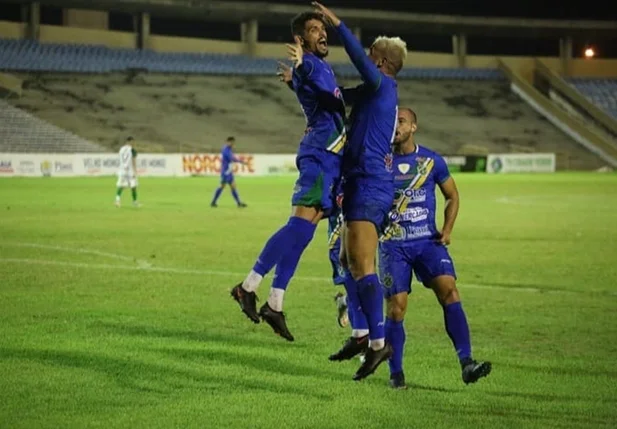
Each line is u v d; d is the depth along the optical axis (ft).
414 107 344.49
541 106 355.15
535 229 112.27
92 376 37.63
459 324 36.40
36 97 287.07
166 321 50.19
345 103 36.29
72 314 51.60
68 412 32.40
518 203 161.27
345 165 35.65
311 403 34.24
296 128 309.22
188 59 335.67
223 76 332.80
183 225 112.16
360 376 34.78
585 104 352.90
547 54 421.18
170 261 77.10
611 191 198.39
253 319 35.83
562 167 326.24
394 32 377.71
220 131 297.12
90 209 136.15
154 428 30.66
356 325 39.27
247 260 78.33
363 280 34.60
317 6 34.32
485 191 197.98
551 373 39.63
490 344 45.88
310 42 36.17
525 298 60.59
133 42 334.44
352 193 35.19
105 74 310.45
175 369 39.22
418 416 32.65
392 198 35.65
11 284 62.75
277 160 276.82
